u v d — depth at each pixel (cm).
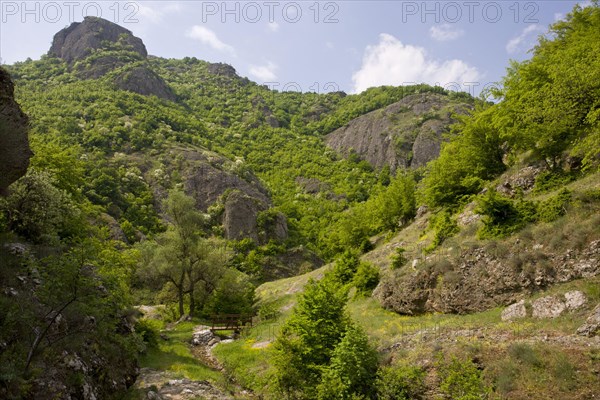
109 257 2478
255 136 15550
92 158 8500
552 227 1889
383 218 4053
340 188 11688
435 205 3453
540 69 2625
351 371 1576
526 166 2789
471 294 1994
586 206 1873
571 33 3052
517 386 1305
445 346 1605
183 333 3134
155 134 10462
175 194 3934
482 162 3238
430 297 2186
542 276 1766
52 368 1038
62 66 15762
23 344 1025
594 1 2881
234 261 6444
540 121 2444
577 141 2125
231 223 7506
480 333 1647
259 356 2338
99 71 15062
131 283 4044
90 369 1184
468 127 3256
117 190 7456
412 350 1681
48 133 9119
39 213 1786
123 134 10019
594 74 1914
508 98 2906
